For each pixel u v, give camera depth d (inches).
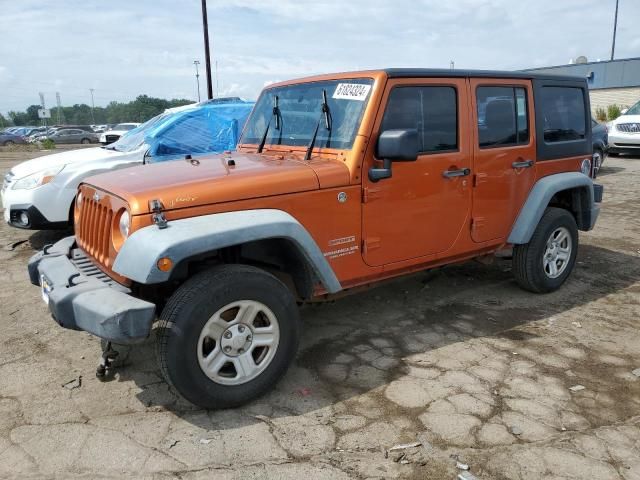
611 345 159.8
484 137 169.9
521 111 181.6
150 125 305.4
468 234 170.9
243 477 103.1
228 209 122.6
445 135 159.5
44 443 113.0
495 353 154.3
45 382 137.6
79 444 112.7
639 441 114.7
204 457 108.8
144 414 123.8
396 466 106.6
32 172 256.1
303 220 133.2
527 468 106.1
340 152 142.2
